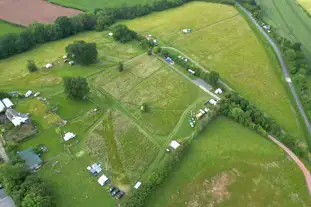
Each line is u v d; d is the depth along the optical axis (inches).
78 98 3447.3
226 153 2878.9
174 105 3457.2
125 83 3772.1
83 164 2709.2
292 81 3914.9
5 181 2368.4
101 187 2527.1
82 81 3339.1
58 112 3255.4
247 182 2630.4
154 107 3412.9
